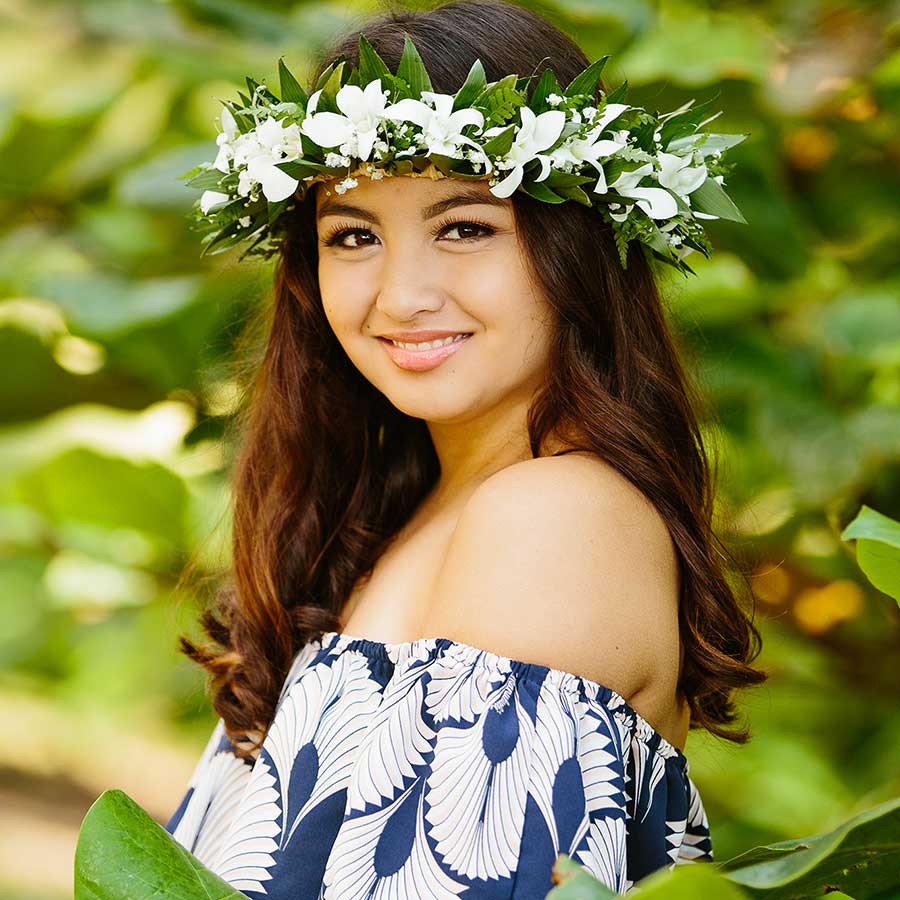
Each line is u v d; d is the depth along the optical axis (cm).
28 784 461
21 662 341
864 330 237
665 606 152
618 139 156
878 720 263
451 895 135
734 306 247
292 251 185
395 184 154
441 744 139
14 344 270
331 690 158
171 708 338
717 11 250
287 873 150
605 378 161
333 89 155
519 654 141
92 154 301
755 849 137
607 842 137
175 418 339
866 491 240
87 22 295
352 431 192
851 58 241
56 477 282
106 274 283
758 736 271
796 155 251
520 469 150
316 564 189
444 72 157
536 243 155
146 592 311
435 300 155
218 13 267
